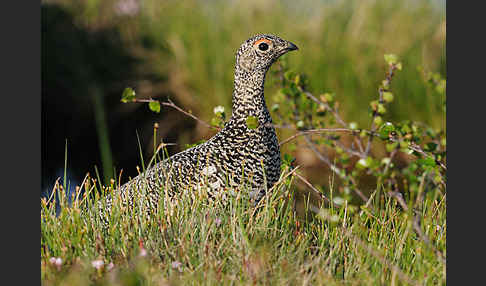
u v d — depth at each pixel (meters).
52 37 15.95
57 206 9.51
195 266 6.90
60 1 17.11
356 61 15.64
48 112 14.79
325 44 16.27
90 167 13.80
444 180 8.51
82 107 15.20
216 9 18.59
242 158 7.89
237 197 7.60
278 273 6.77
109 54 16.59
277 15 17.91
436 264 7.25
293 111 10.44
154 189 8.07
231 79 16.28
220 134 8.11
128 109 15.40
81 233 7.41
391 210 8.66
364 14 16.62
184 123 15.41
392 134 8.65
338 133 13.70
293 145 10.13
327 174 12.80
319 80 15.48
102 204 8.17
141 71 16.42
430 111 14.38
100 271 6.56
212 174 7.88
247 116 7.96
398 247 7.60
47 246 7.25
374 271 7.13
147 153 14.41
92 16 17.42
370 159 8.35
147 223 7.72
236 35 17.33
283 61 10.51
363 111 14.98
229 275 6.78
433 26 16.33
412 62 15.16
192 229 7.39
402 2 17.23
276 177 8.21
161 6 18.64
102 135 13.97
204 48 16.97
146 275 6.45
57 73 15.50
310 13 18.22
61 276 6.59
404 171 9.08
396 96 14.88
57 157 14.11
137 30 17.64
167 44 17.48
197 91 16.08
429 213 7.85
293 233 7.99
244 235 7.02
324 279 6.71
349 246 7.70
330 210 8.28
